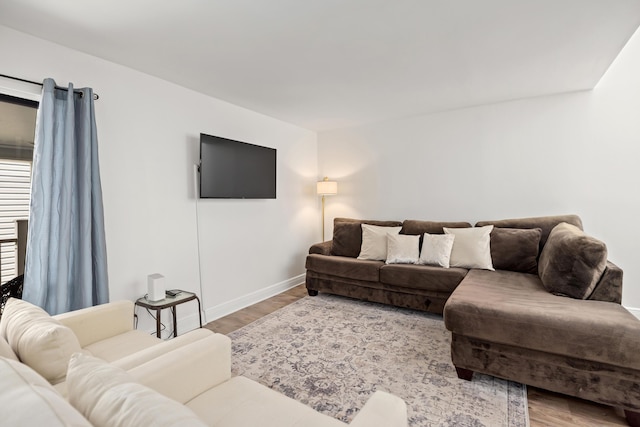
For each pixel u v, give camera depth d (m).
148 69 2.61
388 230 3.93
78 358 0.89
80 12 1.80
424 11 1.84
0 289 1.88
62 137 2.09
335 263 3.77
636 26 2.00
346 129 4.71
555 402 1.87
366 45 2.25
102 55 2.35
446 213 4.01
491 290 2.44
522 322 1.87
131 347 1.71
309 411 1.15
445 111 3.95
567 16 1.90
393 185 4.37
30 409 0.55
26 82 2.03
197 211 3.13
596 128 3.21
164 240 2.84
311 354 2.44
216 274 3.33
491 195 3.73
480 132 3.77
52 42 2.14
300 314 3.32
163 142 2.83
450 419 1.70
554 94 3.36
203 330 1.51
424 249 3.52
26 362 1.22
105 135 2.42
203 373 1.28
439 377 2.12
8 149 2.05
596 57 2.46
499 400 1.87
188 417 0.63
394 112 3.98
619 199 3.12
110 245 2.45
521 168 3.56
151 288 2.49
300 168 4.62
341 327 2.96
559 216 3.22
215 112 3.33
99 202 2.23
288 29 2.02
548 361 1.84
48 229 1.98
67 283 2.06
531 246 3.13
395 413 0.93
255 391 1.28
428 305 3.23
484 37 2.15
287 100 3.44
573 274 2.21
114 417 0.66
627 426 1.66
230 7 1.77
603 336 1.67
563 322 1.78
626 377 1.65
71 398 0.80
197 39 2.13
